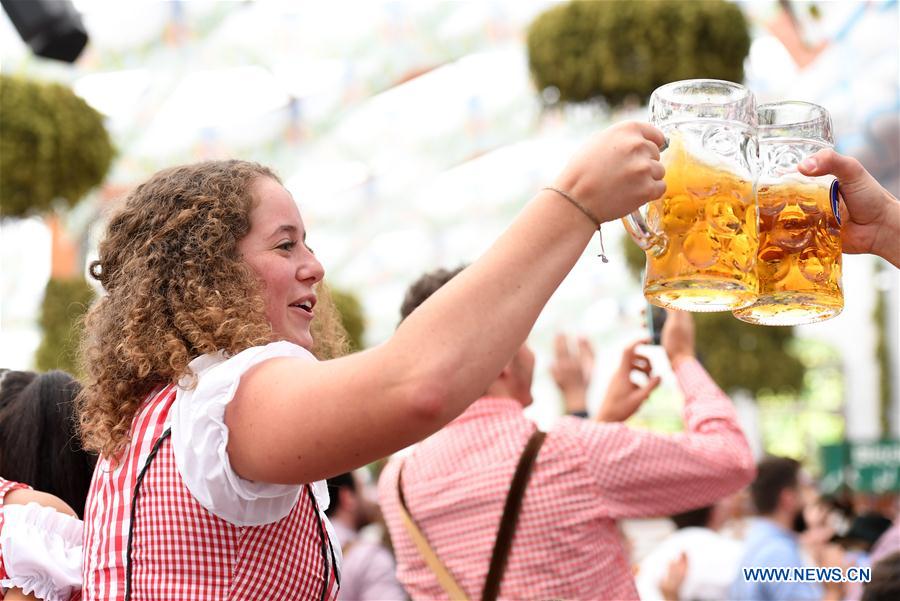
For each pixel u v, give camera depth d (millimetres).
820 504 4363
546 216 941
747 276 1062
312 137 11977
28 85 5695
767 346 10500
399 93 12375
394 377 885
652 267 1084
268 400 947
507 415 1854
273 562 1064
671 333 1996
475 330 898
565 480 1744
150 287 1098
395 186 14078
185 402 1034
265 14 10328
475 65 12172
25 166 5574
